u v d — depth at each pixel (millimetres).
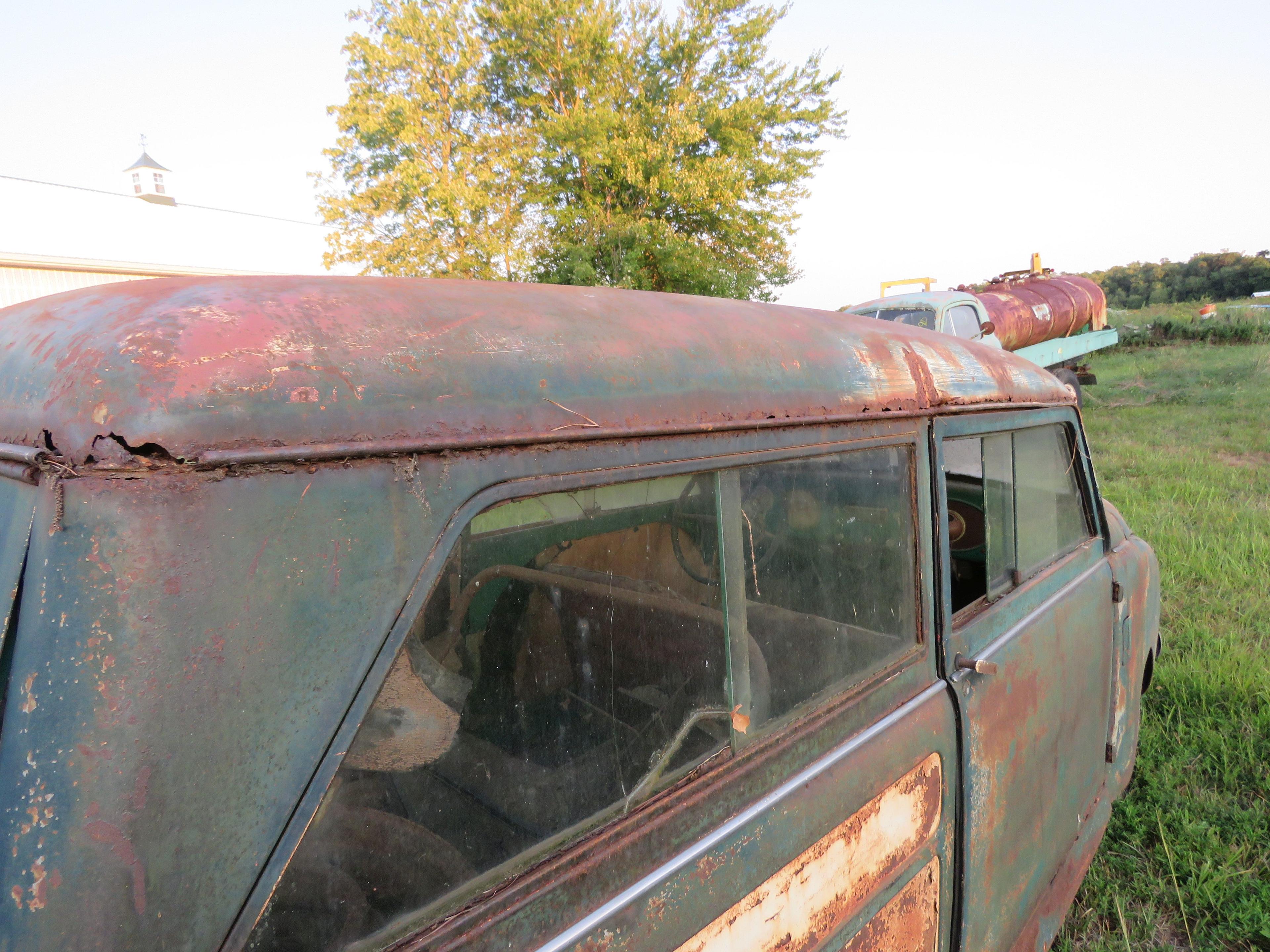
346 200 14617
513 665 960
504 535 958
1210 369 15422
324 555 803
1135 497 7156
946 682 1619
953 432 1701
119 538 707
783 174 16391
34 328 915
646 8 16125
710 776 1154
